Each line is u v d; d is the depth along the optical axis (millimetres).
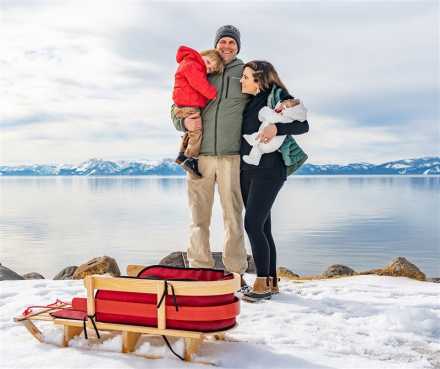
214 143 4891
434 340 3779
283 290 5250
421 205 168625
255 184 4777
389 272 6414
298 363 3152
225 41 4957
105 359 3115
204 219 5070
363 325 4090
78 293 4977
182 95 4859
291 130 4668
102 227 89688
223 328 3188
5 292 4973
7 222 106562
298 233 77062
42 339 3453
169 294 3137
